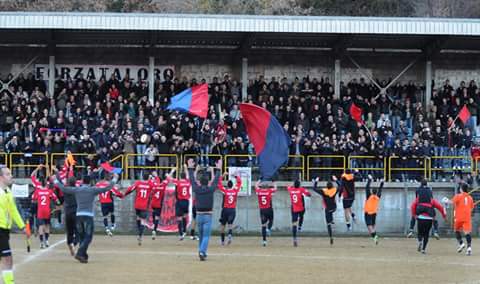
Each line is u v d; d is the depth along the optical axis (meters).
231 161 35.78
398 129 39.16
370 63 42.75
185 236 31.98
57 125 35.88
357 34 39.19
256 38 40.34
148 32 39.28
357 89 40.16
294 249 27.14
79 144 34.94
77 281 18.00
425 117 39.88
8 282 16.16
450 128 37.47
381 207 35.47
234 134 36.69
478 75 43.34
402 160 35.88
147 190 28.52
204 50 42.09
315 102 37.84
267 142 26.98
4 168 16.30
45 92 39.53
